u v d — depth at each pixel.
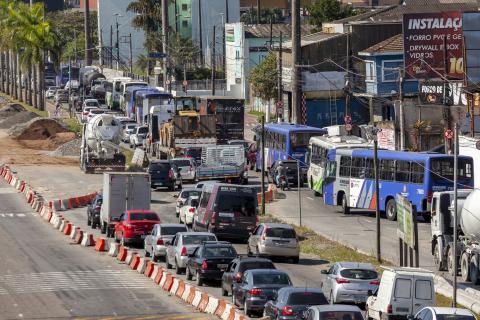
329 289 105.94
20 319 107.12
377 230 135.50
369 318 98.25
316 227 167.00
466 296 108.56
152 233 144.62
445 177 165.50
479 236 119.38
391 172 173.00
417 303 93.88
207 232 145.75
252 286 101.62
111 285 127.50
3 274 135.25
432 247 132.38
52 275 134.25
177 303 115.62
